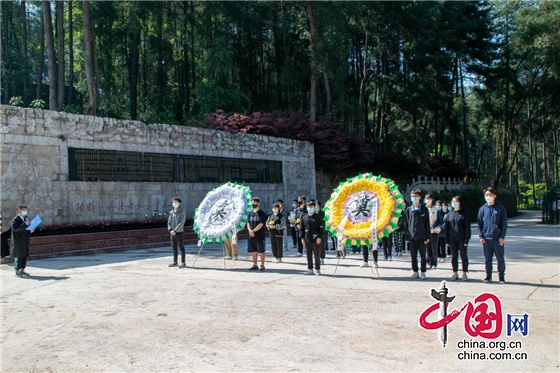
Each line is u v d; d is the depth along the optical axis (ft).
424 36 131.44
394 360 20.02
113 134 69.56
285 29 128.36
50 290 36.24
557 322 24.63
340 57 111.75
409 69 148.77
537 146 280.72
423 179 125.80
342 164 114.21
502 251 35.58
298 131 105.91
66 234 59.21
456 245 37.37
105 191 67.77
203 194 82.07
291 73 123.75
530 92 164.66
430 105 141.49
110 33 124.47
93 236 60.70
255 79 150.00
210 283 38.24
